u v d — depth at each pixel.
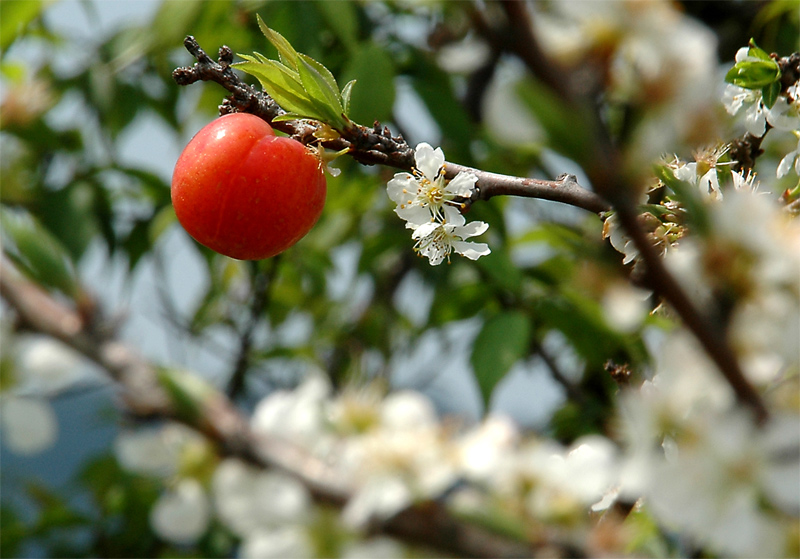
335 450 0.89
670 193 0.94
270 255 1.00
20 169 1.18
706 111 0.70
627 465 0.87
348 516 0.88
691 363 0.87
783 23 1.18
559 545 0.87
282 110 0.98
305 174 0.99
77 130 1.24
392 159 0.97
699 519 0.86
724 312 0.86
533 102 0.61
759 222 0.84
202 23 1.16
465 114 1.16
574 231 1.17
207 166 0.98
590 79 0.71
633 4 0.72
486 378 1.08
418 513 0.87
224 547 1.08
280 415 0.90
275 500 0.88
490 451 0.89
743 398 0.83
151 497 1.08
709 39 0.73
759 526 0.86
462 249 0.98
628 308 0.88
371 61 1.13
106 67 1.21
